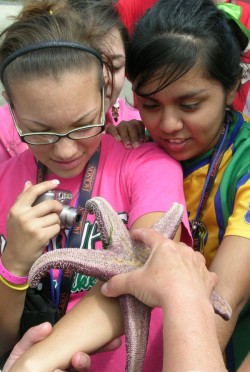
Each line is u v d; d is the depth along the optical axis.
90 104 0.67
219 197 0.82
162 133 0.80
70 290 0.73
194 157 0.87
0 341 0.75
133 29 0.90
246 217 0.75
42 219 0.67
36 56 0.66
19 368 0.54
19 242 0.67
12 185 0.81
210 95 0.78
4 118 1.10
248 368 0.61
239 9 1.01
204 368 0.44
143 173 0.76
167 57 0.75
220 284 0.69
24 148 1.09
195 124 0.78
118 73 0.91
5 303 0.70
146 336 0.53
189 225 0.79
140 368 0.51
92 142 0.71
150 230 0.58
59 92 0.64
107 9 0.88
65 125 0.67
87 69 0.67
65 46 0.67
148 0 1.31
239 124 0.87
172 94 0.76
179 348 0.46
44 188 0.70
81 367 0.55
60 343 0.56
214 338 0.47
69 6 0.79
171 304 0.48
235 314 0.69
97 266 0.56
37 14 0.74
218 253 0.74
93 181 0.77
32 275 0.55
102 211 0.61
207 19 0.79
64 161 0.71
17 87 0.66
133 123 0.89
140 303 0.55
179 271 0.52
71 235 0.74
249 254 0.72
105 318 0.59
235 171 0.82
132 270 0.57
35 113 0.66
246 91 1.09
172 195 0.72
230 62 0.81
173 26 0.78
